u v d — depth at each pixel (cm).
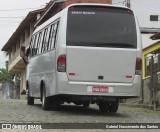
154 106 1795
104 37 1244
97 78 1228
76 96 1243
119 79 1244
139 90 1264
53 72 1277
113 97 1259
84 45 1231
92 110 1480
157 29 3369
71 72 1219
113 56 1241
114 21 1261
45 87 1383
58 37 1245
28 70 1727
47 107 1388
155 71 2000
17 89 5806
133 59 1257
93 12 1255
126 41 1259
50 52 1330
